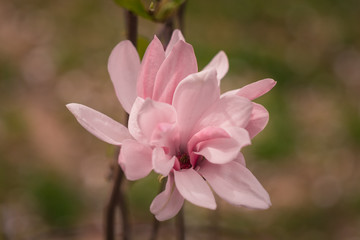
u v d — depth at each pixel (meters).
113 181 0.56
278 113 1.54
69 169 1.35
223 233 0.83
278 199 1.32
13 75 1.60
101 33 1.76
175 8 0.56
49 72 1.62
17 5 1.84
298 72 1.72
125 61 0.51
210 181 0.49
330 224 1.29
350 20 1.96
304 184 1.37
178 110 0.49
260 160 1.41
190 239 0.87
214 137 0.48
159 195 0.48
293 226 1.27
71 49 1.70
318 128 1.52
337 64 1.78
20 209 1.24
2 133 1.42
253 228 1.22
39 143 1.41
